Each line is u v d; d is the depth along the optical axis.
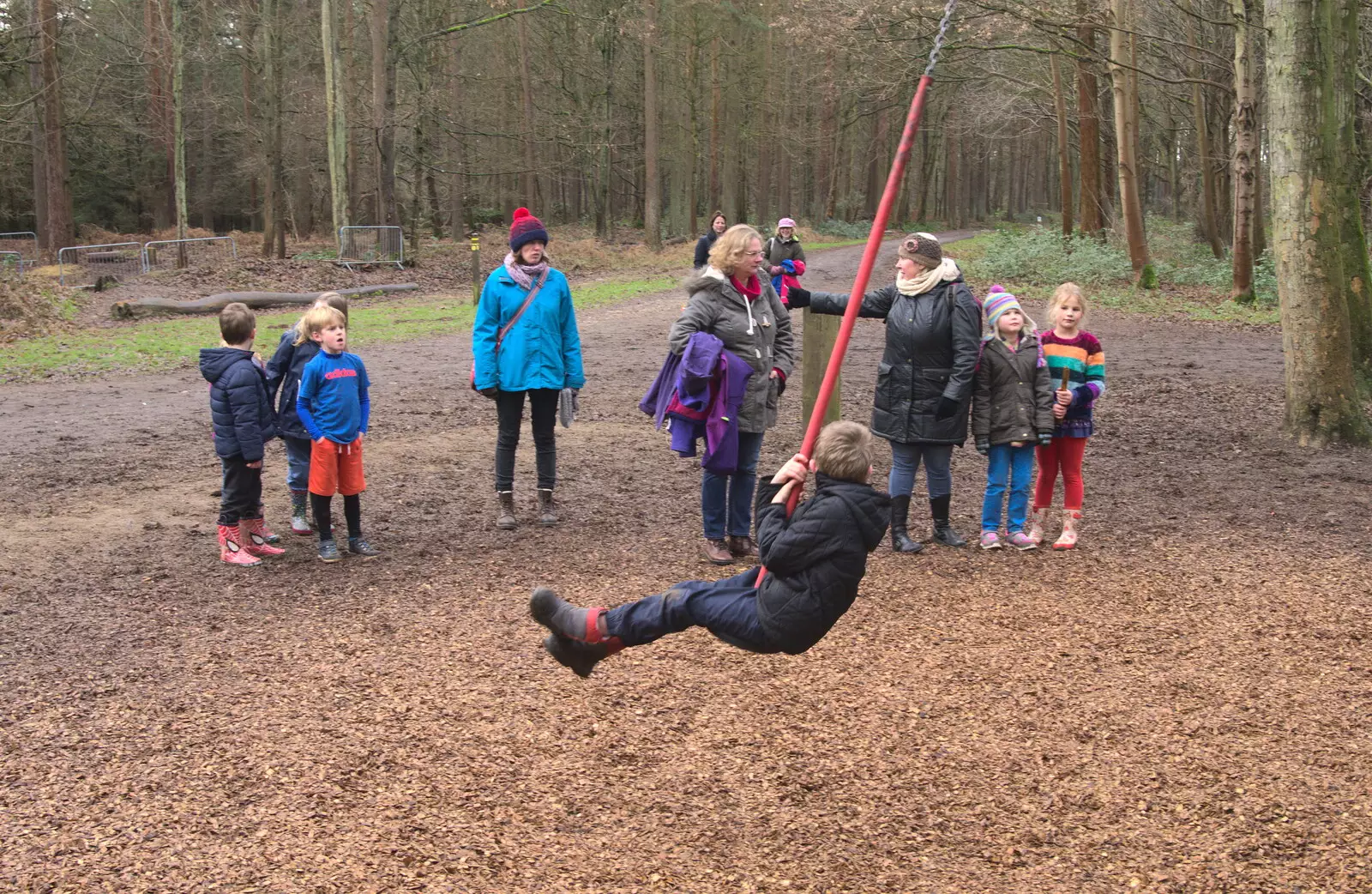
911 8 19.66
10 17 30.41
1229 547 6.62
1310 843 3.49
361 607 5.68
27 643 5.18
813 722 4.36
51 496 7.98
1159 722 4.34
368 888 3.26
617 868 3.39
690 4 41.47
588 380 13.34
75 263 29.28
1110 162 33.88
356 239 29.64
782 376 6.42
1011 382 6.41
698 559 6.47
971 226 70.38
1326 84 9.18
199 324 19.33
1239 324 19.34
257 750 4.11
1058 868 3.39
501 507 7.18
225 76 46.25
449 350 16.42
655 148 38.00
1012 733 4.26
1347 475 8.41
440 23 35.31
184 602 5.77
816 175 59.53
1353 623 5.34
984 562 6.37
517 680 4.74
